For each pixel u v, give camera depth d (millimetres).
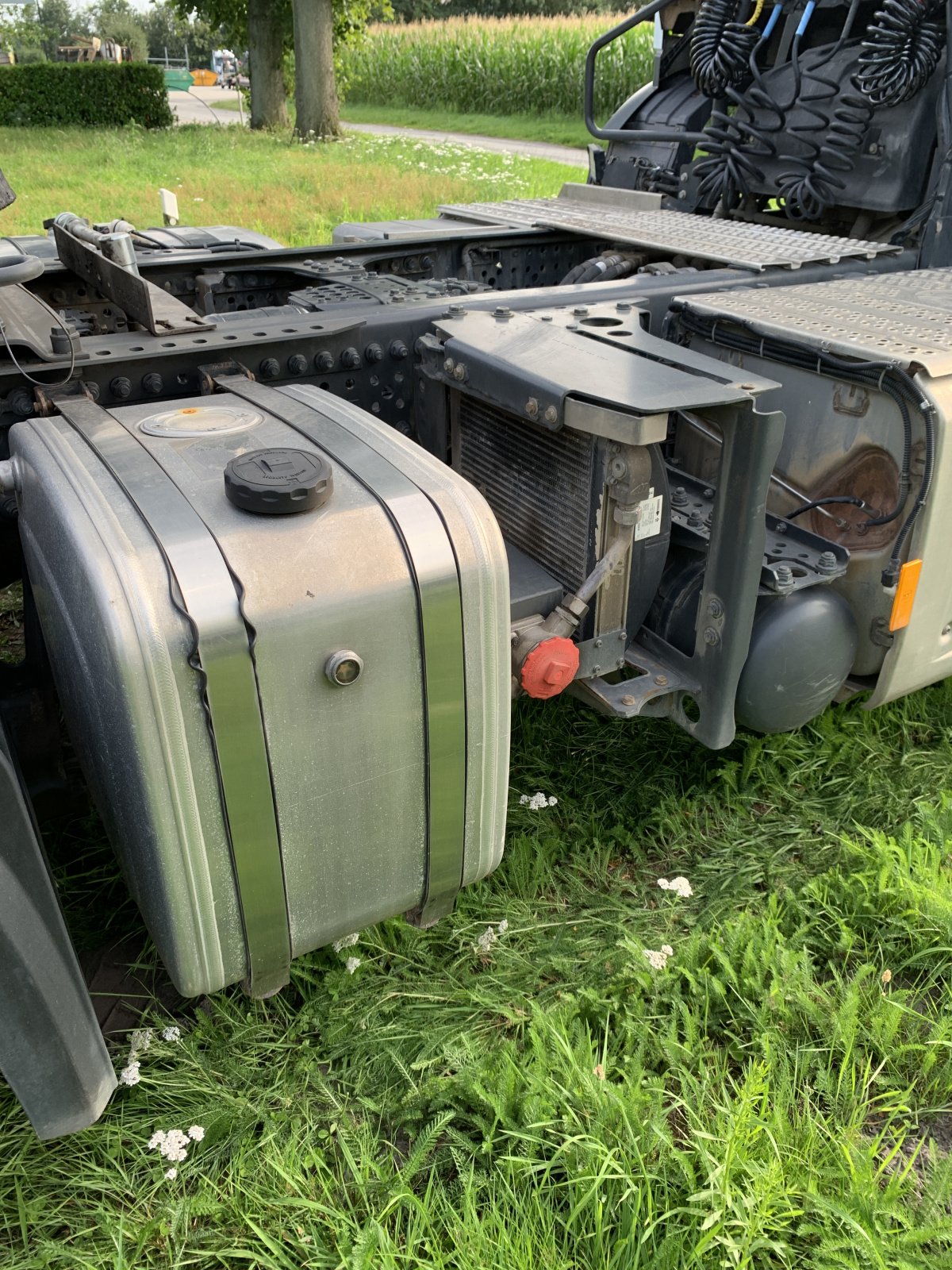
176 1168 1632
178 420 1668
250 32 20484
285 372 2096
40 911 1342
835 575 2070
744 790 2566
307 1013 1915
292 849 1459
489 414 2160
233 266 2920
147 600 1259
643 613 2066
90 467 1483
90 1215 1583
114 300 2139
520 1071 1729
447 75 24625
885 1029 1858
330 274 2744
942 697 2840
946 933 2068
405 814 1551
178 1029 1835
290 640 1333
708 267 2848
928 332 2191
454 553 1437
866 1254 1484
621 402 1661
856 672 2314
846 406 2186
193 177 12508
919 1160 1720
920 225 3074
